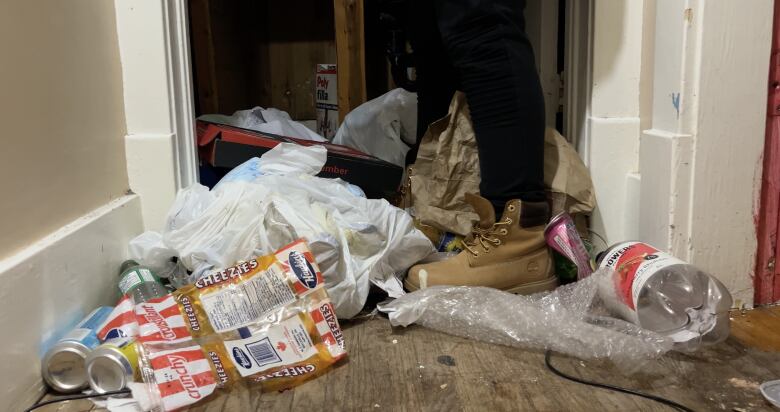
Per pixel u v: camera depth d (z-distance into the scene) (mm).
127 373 851
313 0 2773
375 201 1203
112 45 1174
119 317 921
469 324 1014
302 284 932
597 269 1098
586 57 1316
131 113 1224
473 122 1177
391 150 1711
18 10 856
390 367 913
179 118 1262
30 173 877
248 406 820
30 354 835
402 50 1771
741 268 1103
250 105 2814
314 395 841
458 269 1149
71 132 1002
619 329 984
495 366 909
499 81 1102
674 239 1086
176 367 850
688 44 1038
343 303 1043
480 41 1101
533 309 1005
